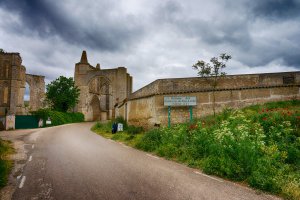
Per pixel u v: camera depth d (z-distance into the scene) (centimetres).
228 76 1900
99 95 6512
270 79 1866
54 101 5084
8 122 3253
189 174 775
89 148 1344
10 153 1166
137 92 2409
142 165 902
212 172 781
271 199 555
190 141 1141
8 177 736
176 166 895
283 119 1070
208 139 995
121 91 5594
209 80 1922
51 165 896
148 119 2077
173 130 1372
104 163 928
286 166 712
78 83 5975
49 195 575
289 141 871
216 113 1841
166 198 553
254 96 1844
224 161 773
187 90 1916
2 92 4994
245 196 572
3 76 5025
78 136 2086
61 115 4619
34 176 743
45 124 3991
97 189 615
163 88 1956
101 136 2147
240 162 755
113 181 684
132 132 2050
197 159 938
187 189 618
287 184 607
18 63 5138
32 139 1830
